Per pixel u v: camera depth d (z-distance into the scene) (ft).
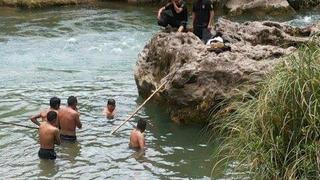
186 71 34.68
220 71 34.19
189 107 35.35
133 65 52.75
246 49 36.96
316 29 44.47
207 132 34.12
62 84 45.57
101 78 47.65
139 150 31.81
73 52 58.70
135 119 37.01
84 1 91.76
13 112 38.17
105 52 58.75
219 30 44.09
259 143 21.21
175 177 28.27
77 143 32.78
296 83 20.62
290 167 20.44
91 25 73.67
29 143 32.76
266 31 42.93
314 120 19.99
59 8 87.51
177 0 46.83
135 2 91.61
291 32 44.88
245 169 22.62
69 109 33.19
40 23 74.84
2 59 55.16
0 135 33.96
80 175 28.53
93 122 36.37
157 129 35.19
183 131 34.76
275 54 35.73
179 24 47.09
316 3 87.61
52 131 30.22
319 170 19.62
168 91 35.91
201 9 45.73
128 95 42.45
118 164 29.94
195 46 37.52
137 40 64.54
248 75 33.53
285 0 83.97
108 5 91.09
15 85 45.16
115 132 34.68
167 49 38.96
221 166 26.94
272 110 21.15
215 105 34.24
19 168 29.27
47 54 57.52
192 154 31.22
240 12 82.84
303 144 20.36
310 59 21.12
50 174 28.60
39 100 40.98
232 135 24.17
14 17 78.89
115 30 70.28
